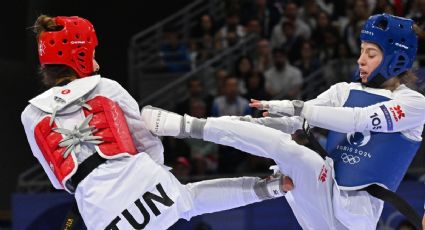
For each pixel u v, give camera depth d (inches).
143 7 877.2
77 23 237.1
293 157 240.5
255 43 685.3
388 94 249.1
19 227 525.7
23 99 749.3
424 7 624.4
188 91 631.8
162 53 713.0
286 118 258.2
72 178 230.1
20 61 756.0
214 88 663.8
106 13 843.4
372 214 248.4
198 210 255.8
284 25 669.9
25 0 763.4
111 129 230.4
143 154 232.4
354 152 249.0
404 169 252.2
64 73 239.0
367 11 652.7
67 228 241.9
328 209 246.5
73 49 235.5
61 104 232.5
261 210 492.1
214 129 240.8
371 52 249.3
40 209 524.7
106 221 224.2
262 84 608.4
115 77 835.4
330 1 740.0
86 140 228.4
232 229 494.6
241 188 256.7
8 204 714.8
